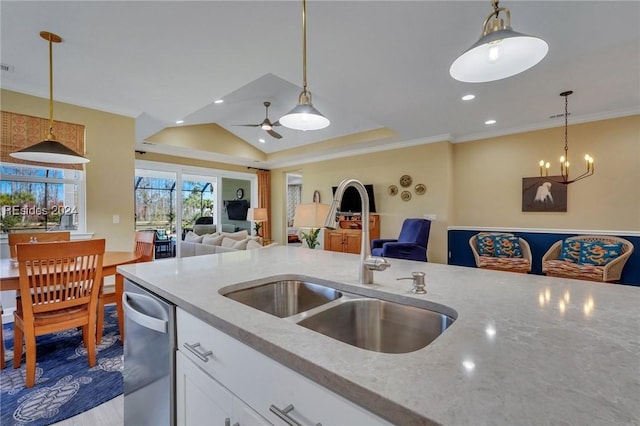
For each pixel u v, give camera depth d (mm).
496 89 3369
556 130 4598
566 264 3873
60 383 1989
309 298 1453
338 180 6863
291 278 1514
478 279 1363
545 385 544
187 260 1874
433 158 5449
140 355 1326
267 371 755
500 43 1235
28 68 2898
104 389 1933
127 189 4062
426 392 529
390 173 6020
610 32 2291
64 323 2061
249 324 833
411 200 5711
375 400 533
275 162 7785
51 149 2373
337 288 1333
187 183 6996
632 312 930
